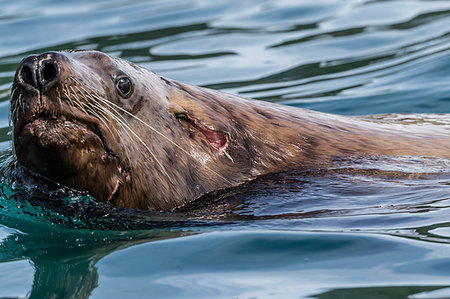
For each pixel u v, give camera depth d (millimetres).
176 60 41375
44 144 19422
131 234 20969
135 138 21453
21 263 19250
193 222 21547
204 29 46531
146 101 22031
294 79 38531
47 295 17141
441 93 35781
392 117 30297
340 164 24438
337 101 35625
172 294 16641
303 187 23188
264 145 24203
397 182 23688
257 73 39500
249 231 20281
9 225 22219
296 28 46125
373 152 25344
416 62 39781
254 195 22750
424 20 45844
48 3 53562
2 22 49188
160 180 21984
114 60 21812
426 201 22188
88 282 17625
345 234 19766
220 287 16859
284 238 19594
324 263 17984
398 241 19141
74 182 20734
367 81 38031
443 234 19469
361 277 17078
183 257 18750
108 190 21109
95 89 20219
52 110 19281
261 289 16688
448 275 17016
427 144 26484
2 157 26656
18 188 21844
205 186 22734
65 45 43375
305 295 16281
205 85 37875
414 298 15922
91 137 19984
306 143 24969
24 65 19125
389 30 44750
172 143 22375
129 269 18219
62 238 20984
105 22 48344
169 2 52969
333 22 46719
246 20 48062
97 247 20047
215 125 23141
